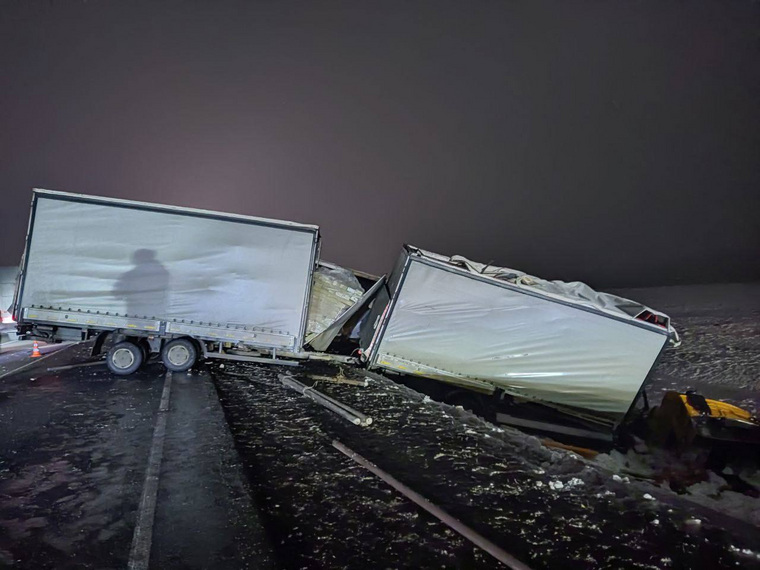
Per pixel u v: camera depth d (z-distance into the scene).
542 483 4.18
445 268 8.73
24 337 9.20
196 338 9.75
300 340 9.66
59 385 8.34
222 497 3.69
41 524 3.29
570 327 8.66
